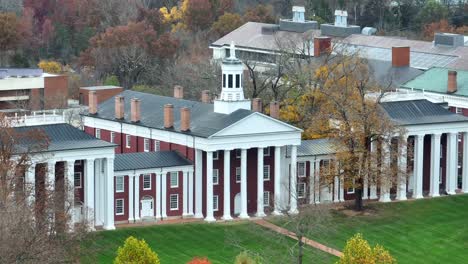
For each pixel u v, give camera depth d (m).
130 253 182.38
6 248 169.88
